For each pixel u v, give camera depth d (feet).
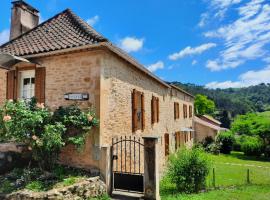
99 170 25.58
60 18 35.27
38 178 23.41
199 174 33.06
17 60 28.17
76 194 21.56
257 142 87.45
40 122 23.91
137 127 36.40
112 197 24.48
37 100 29.07
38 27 36.06
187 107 87.25
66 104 27.78
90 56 27.07
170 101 61.26
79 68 27.50
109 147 26.35
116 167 28.25
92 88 26.63
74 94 27.27
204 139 102.47
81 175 24.63
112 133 28.66
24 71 31.01
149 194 23.63
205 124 104.68
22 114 23.25
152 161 23.84
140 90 38.60
